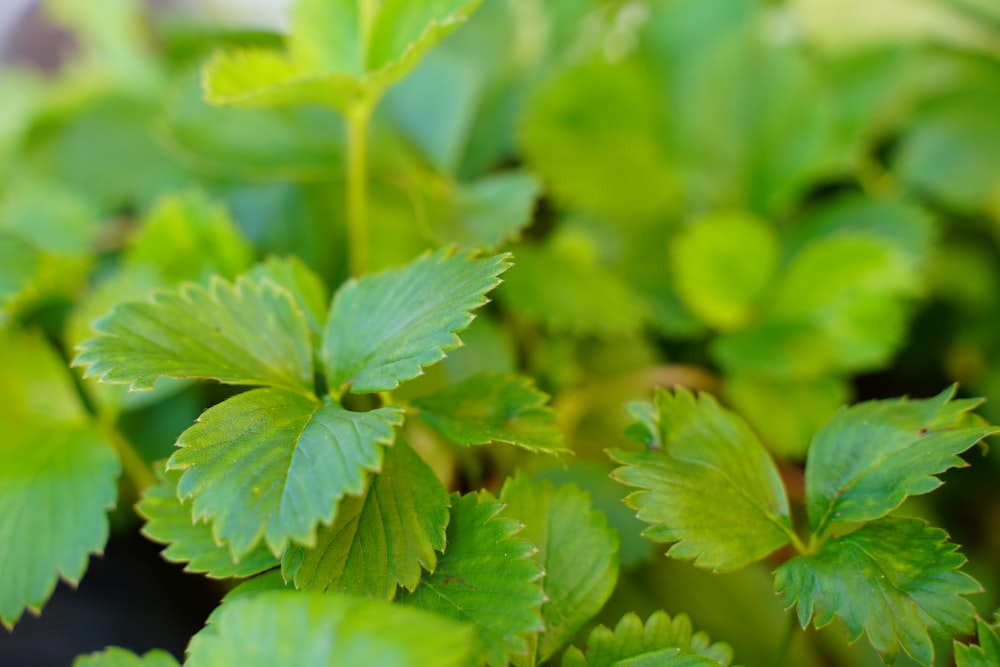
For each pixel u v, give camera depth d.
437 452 0.46
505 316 0.52
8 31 0.81
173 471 0.41
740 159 0.58
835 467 0.40
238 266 0.49
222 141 0.51
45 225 0.52
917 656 0.38
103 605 0.47
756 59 0.58
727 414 0.41
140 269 0.48
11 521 0.42
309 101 0.44
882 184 0.61
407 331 0.40
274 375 0.40
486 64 0.58
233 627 0.36
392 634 0.35
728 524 0.40
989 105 0.59
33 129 0.62
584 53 0.59
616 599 0.44
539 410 0.41
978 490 0.50
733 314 0.53
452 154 0.53
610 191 0.57
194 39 0.58
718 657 0.39
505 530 0.39
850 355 0.51
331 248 0.52
